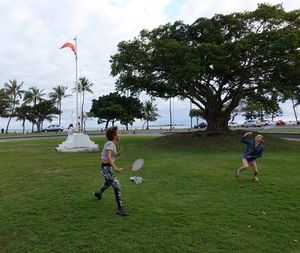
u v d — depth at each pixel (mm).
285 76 24094
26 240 5398
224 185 9461
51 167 14117
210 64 21531
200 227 5879
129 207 7148
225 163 14312
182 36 25484
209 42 23891
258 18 23719
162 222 6145
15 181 10758
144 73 25641
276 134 36781
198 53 21516
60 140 36250
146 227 5891
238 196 8125
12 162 16312
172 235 5512
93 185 9734
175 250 4961
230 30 24781
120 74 26828
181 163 14430
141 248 5035
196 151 20594
